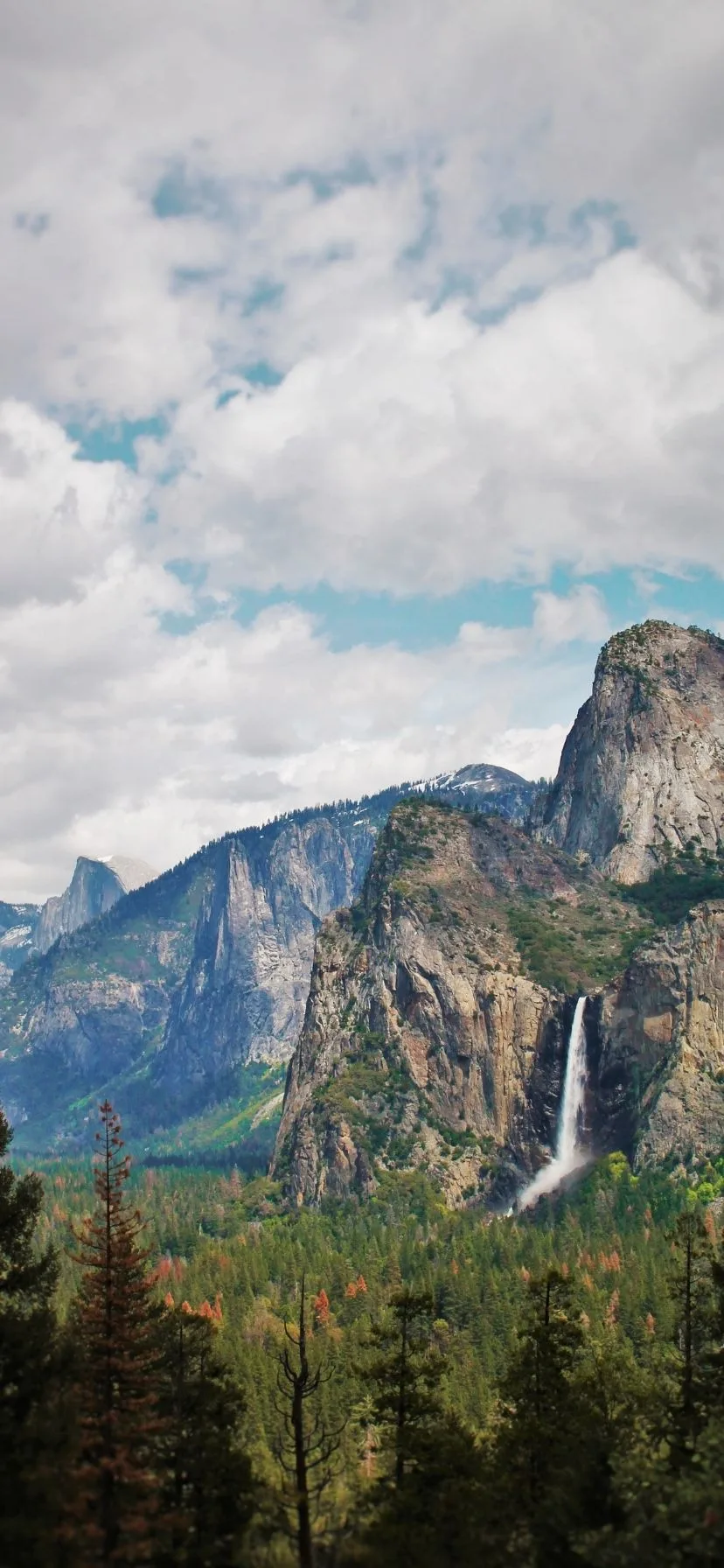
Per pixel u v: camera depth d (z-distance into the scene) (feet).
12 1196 303.68
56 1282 310.86
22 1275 302.04
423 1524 312.09
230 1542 303.89
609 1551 286.66
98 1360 309.83
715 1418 335.06
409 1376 370.53
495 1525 318.65
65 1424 279.49
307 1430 482.28
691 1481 294.66
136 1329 328.29
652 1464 322.55
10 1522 255.29
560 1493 315.58
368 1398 520.83
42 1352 291.99
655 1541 285.43
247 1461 326.44
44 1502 264.31
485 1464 353.72
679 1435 346.13
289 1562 298.56
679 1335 421.18
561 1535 306.96
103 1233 339.57
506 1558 306.55
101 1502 279.28
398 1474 339.36
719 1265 391.24
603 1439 341.21
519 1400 393.91
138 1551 270.87
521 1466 349.41
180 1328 383.86
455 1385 597.11
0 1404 280.72
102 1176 344.28
